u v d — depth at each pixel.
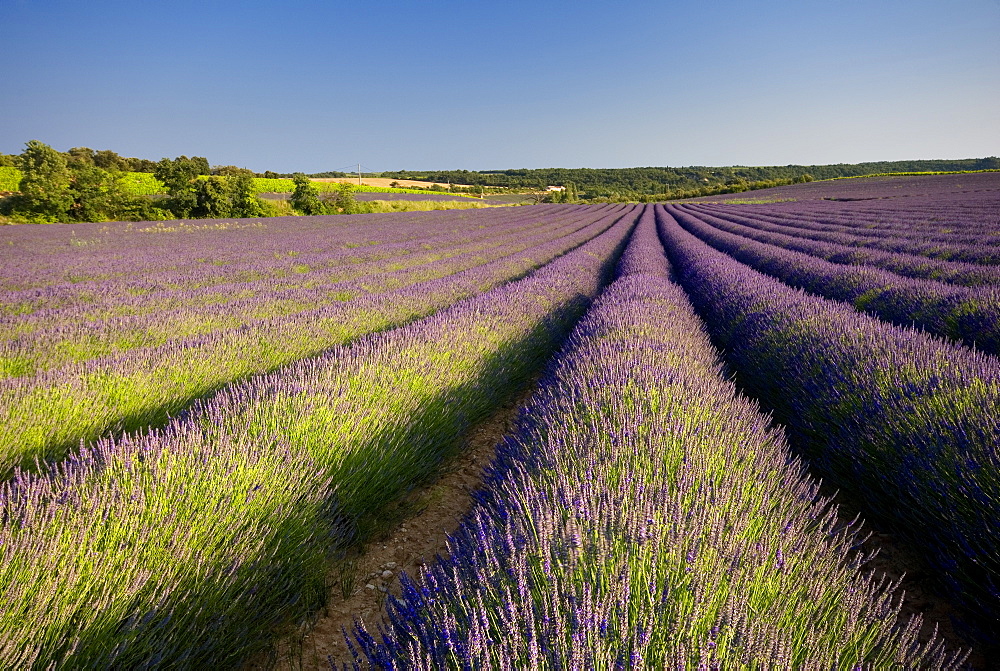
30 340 5.21
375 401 3.39
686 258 13.73
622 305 6.44
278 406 3.13
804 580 1.70
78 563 1.75
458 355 4.51
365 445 2.96
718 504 1.97
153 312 7.09
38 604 1.55
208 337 5.29
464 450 3.91
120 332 5.75
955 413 2.86
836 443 3.29
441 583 1.64
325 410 3.08
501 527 1.96
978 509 2.27
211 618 1.87
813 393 3.76
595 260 13.81
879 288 7.66
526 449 2.65
